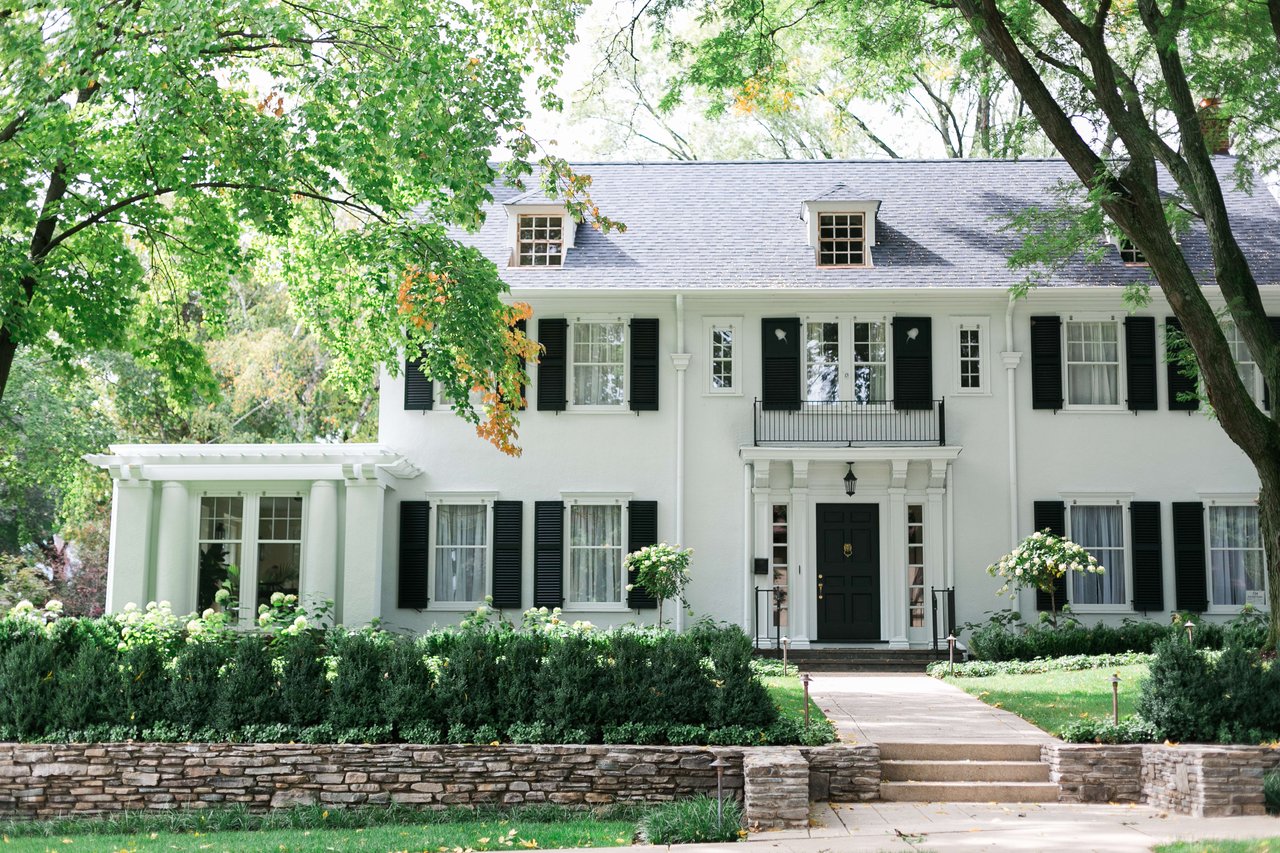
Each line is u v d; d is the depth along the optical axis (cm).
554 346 2238
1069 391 2222
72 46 1345
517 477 2220
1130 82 1644
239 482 2134
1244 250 2270
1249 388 2214
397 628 2181
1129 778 1138
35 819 1160
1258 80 1570
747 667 1231
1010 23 1602
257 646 1241
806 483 2192
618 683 1219
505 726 1205
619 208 2427
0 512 3278
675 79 1839
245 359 2998
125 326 1717
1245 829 971
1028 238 1781
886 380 2228
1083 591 2188
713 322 2244
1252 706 1173
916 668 2038
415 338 1675
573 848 962
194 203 1639
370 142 1473
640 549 2186
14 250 1430
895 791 1146
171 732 1192
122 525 2059
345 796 1164
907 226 2362
